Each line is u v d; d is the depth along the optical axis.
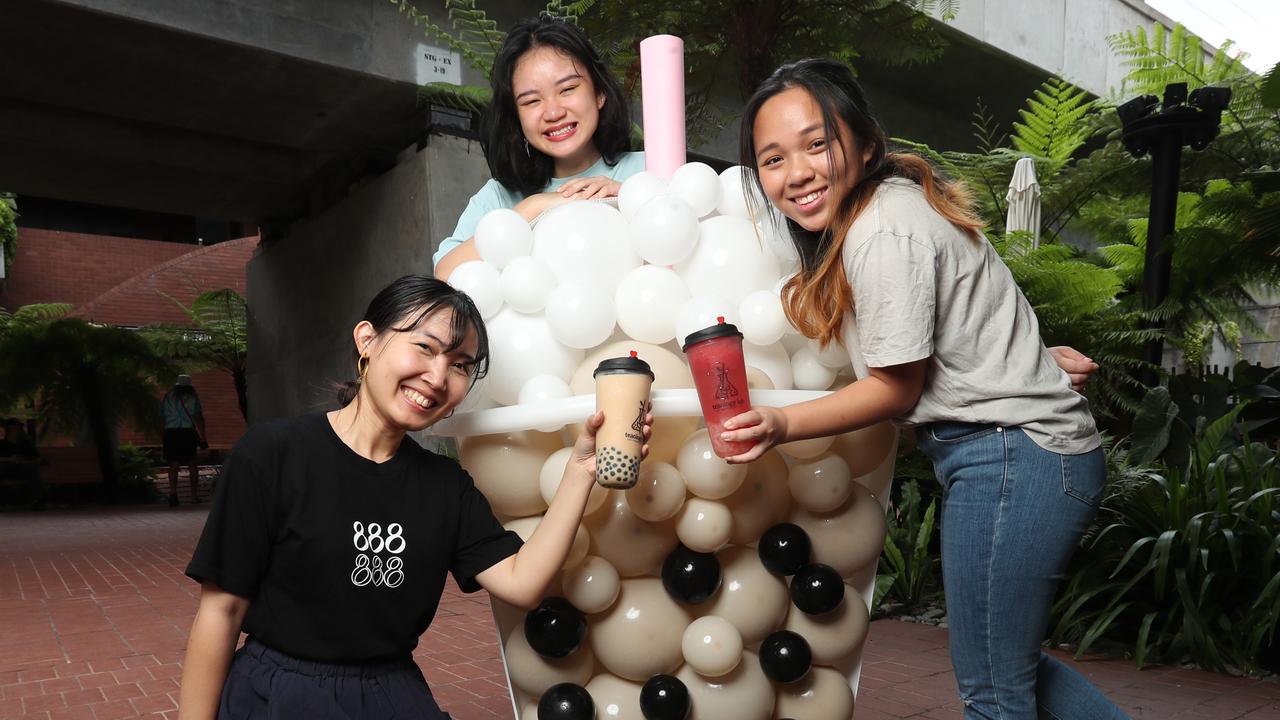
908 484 4.60
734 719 1.52
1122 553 3.59
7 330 12.92
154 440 13.58
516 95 2.10
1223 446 4.29
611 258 1.59
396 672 1.54
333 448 1.51
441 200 8.45
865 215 1.39
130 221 22.94
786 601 1.56
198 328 15.77
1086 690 1.60
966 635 1.50
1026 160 6.09
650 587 1.54
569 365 1.57
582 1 5.84
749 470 1.49
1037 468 1.42
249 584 1.44
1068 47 12.70
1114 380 6.09
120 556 6.51
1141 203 9.48
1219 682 3.11
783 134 1.43
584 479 1.40
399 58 8.05
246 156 10.41
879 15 6.04
